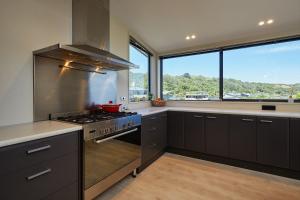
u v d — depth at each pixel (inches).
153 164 109.6
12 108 64.1
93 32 84.7
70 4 84.0
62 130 55.3
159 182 87.3
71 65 83.7
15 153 44.4
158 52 161.8
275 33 113.7
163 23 115.9
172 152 131.6
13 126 60.4
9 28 63.2
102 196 75.3
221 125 110.0
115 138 78.6
